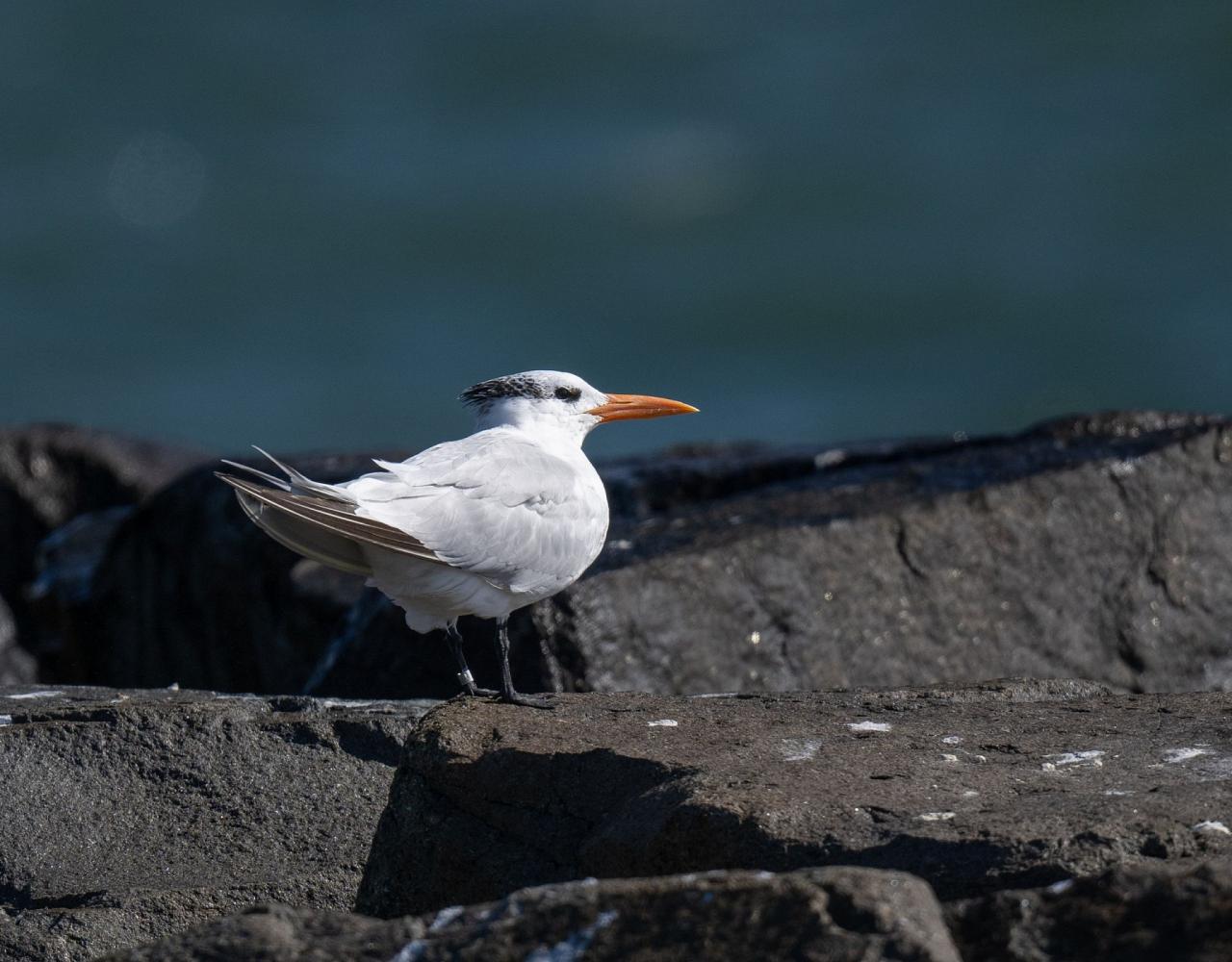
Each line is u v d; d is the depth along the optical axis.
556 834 7.20
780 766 7.04
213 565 15.46
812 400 33.34
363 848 8.46
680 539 13.01
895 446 16.20
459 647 9.25
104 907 7.92
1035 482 13.77
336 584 14.55
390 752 8.92
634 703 8.37
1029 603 13.56
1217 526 14.25
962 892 5.94
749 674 12.59
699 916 5.21
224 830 8.58
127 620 16.33
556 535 9.12
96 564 17.16
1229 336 33.91
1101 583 13.82
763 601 12.67
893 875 5.30
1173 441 14.40
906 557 13.21
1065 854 5.92
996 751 7.23
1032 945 5.21
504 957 5.26
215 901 8.06
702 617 12.42
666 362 35.19
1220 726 7.45
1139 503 14.02
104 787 8.77
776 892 5.21
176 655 15.88
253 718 9.09
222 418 33.69
